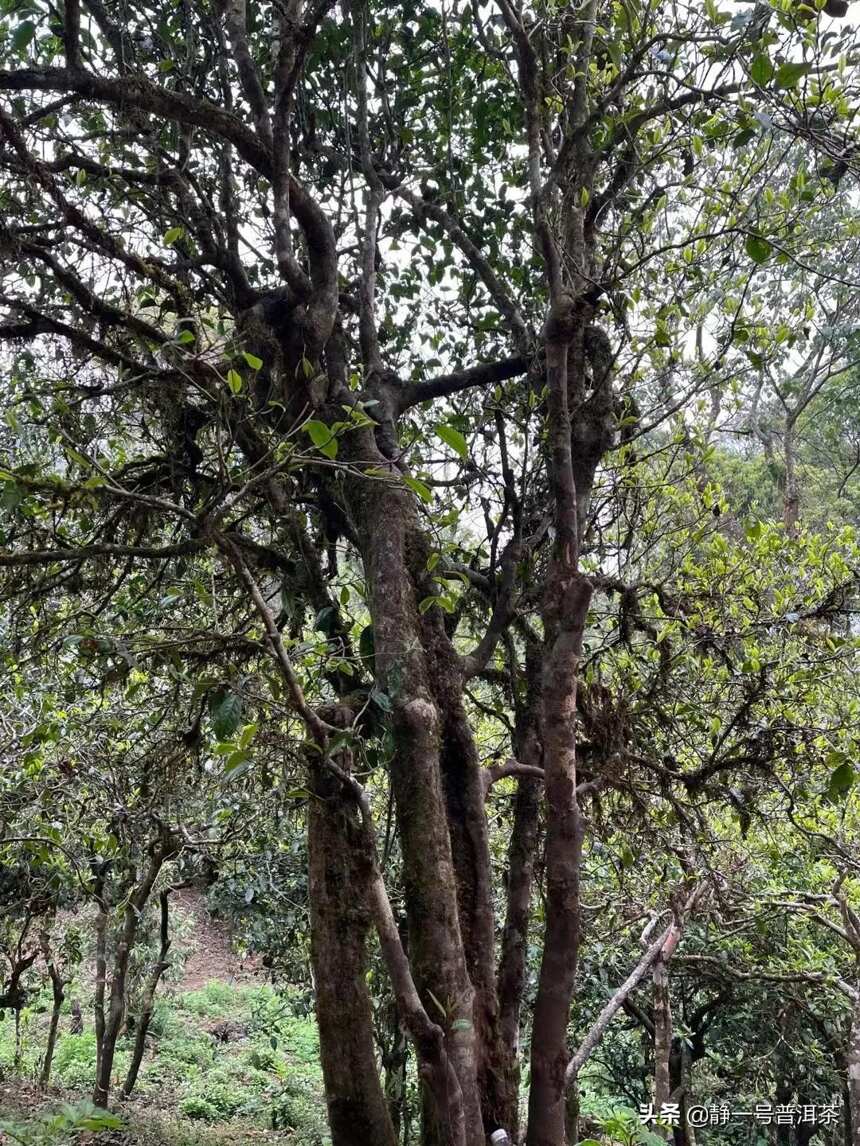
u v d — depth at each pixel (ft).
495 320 17.35
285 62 12.39
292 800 15.21
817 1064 26.78
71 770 17.58
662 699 16.65
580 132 12.39
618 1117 10.78
